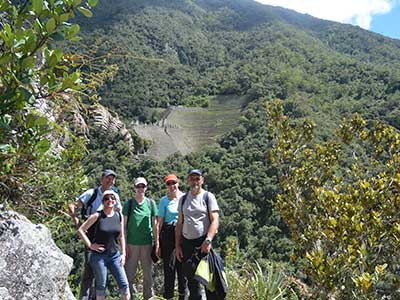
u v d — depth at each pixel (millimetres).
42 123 1873
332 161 6512
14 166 2098
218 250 26453
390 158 6020
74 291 5262
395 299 4250
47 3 1827
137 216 4453
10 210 2408
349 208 4527
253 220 29328
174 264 4305
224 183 34969
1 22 1947
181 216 3777
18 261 2279
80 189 4188
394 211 4703
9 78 1747
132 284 4465
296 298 4684
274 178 32062
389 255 4625
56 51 1763
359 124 6633
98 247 3855
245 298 4598
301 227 6000
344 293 4250
